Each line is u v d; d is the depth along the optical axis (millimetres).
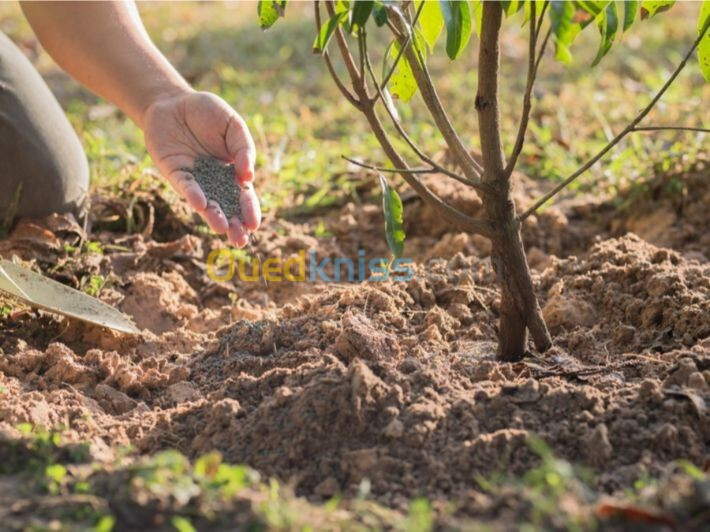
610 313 1236
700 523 769
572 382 1053
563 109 2158
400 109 2193
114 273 1432
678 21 2932
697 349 1102
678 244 1599
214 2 3547
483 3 969
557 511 779
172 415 1031
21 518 823
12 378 1142
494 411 956
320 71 2682
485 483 854
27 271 1261
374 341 1096
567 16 858
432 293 1277
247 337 1182
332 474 909
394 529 812
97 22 1343
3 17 3131
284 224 1668
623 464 898
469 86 2402
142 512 809
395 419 931
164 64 1352
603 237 1654
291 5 3426
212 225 1202
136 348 1241
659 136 1869
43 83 1506
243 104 2330
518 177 1811
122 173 1688
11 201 1434
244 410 994
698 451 905
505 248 1052
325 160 1880
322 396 948
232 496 818
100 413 1071
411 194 1705
